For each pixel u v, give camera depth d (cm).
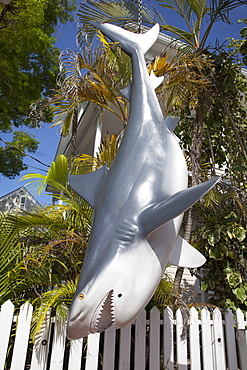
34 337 228
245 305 449
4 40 858
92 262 156
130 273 150
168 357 268
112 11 442
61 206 350
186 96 434
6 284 284
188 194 150
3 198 957
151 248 162
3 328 237
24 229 326
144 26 468
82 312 139
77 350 248
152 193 174
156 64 422
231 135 502
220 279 450
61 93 434
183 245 202
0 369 227
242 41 477
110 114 718
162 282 318
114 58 448
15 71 911
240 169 390
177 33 448
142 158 189
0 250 290
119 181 183
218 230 425
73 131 512
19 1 813
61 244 328
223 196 465
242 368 287
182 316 283
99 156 428
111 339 259
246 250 444
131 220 163
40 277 303
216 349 285
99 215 178
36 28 886
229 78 445
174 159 197
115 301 144
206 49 438
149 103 221
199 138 419
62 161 364
